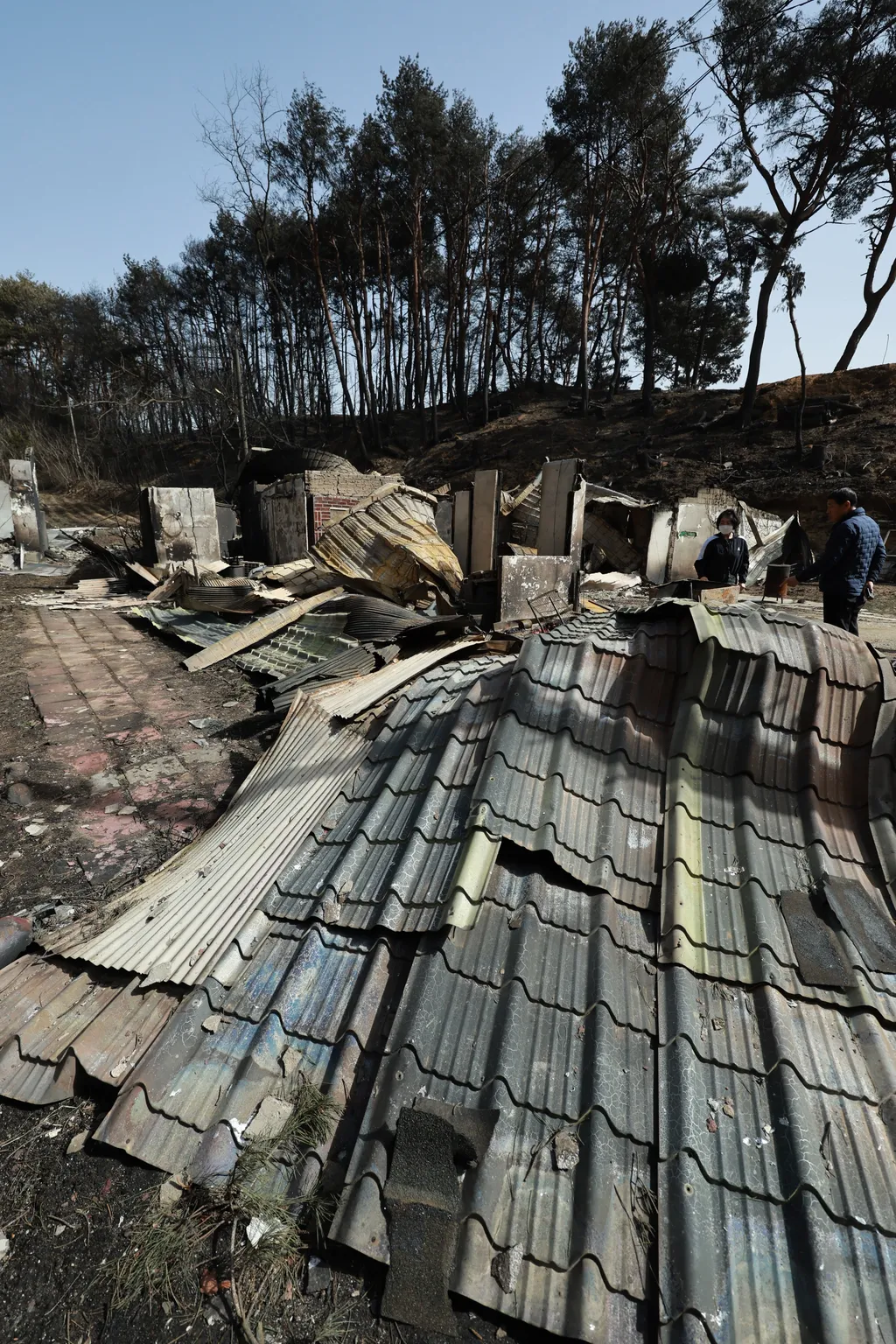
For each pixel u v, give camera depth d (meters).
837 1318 1.62
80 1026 2.61
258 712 6.54
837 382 26.14
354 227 31.98
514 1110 2.05
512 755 3.18
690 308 35.25
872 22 19.77
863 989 2.39
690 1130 1.99
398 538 10.03
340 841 3.25
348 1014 2.41
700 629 3.48
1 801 4.90
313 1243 1.90
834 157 22.53
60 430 43.97
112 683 7.91
